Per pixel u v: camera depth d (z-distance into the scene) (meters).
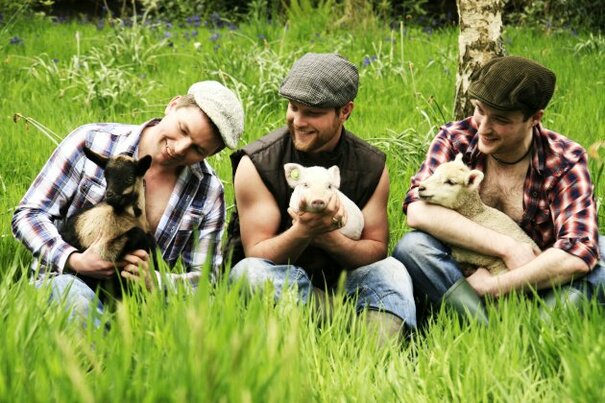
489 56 7.59
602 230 5.98
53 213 4.93
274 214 4.99
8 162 7.39
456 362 3.83
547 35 15.07
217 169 7.25
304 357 3.77
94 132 5.01
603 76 11.40
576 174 5.02
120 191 4.55
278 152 5.03
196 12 18.17
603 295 4.82
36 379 3.12
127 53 12.01
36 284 4.50
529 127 4.92
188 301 3.87
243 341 2.96
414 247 4.91
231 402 2.90
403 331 4.75
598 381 3.46
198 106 4.73
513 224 5.09
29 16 16.72
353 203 5.03
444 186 4.98
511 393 3.54
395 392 3.67
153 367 3.21
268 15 17.73
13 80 10.73
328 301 4.72
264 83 9.67
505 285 4.80
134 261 4.57
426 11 18.20
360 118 9.12
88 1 19.86
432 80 11.00
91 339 3.59
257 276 4.68
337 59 4.88
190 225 5.04
